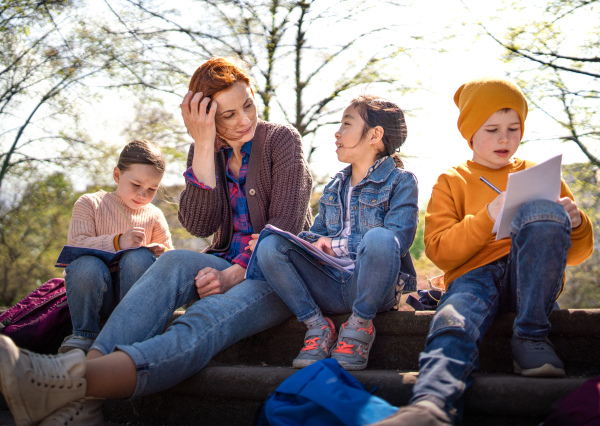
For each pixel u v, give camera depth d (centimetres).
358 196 222
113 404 198
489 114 207
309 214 249
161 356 167
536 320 164
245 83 227
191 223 230
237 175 238
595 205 739
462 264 195
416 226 207
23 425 143
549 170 165
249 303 195
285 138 233
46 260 1291
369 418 136
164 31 766
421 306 227
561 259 162
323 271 202
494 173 212
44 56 741
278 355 213
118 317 181
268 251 194
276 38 804
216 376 179
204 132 220
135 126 855
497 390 153
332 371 158
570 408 131
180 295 198
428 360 153
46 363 143
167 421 189
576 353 182
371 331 189
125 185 251
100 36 747
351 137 222
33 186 1042
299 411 145
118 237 233
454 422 139
